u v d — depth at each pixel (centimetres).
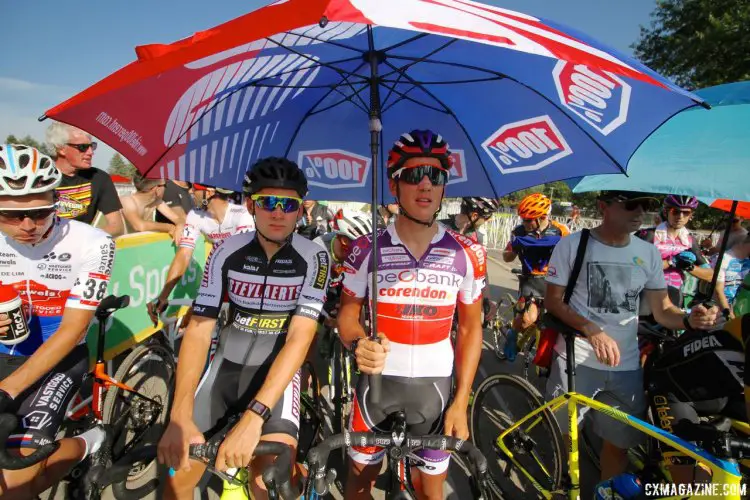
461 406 162
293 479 161
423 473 174
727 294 384
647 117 139
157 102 144
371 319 145
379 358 140
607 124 148
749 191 153
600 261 216
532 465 229
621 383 215
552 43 99
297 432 167
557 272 225
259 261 170
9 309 160
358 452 172
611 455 219
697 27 1752
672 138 181
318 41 152
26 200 151
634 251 218
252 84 171
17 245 173
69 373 189
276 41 144
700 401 192
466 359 171
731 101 184
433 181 150
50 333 185
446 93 180
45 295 180
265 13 87
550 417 206
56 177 158
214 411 172
